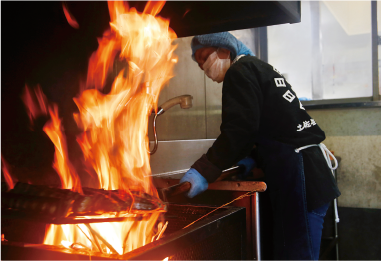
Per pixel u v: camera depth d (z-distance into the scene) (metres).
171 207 0.89
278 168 1.14
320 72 2.61
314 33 2.62
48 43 0.89
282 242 1.11
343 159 2.41
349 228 2.38
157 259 0.50
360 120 2.36
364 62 2.47
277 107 1.15
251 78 1.13
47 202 0.54
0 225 0.72
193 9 1.10
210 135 2.28
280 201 1.13
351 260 2.37
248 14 1.13
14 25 0.81
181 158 1.63
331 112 2.43
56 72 0.91
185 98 1.27
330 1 2.57
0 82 0.78
